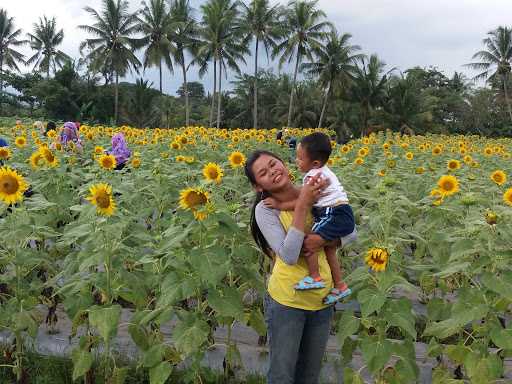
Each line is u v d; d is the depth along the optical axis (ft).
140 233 12.26
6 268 12.80
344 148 37.17
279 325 9.13
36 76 199.31
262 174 8.89
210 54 150.51
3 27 201.87
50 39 206.69
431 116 165.48
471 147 52.01
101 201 10.30
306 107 183.32
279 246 8.70
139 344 11.34
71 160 23.47
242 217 14.42
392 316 9.94
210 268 9.43
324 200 8.78
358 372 10.84
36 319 11.68
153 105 165.58
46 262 12.12
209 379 12.18
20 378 12.05
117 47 156.15
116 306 10.28
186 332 10.19
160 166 20.15
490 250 10.39
